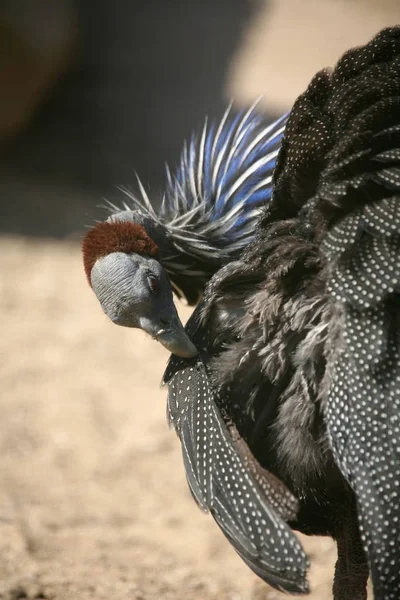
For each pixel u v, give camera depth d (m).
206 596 9.84
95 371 16.38
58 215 24.69
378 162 6.76
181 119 29.09
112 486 12.80
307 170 7.06
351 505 7.14
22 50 26.52
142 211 8.66
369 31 36.53
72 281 20.42
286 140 7.29
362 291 6.42
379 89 6.95
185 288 8.78
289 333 6.87
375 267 6.45
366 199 6.74
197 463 6.89
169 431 14.29
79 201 26.00
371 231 6.57
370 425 6.21
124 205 9.03
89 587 9.78
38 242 22.77
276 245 7.02
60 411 14.88
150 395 15.48
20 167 28.44
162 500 12.48
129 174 27.84
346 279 6.50
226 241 8.52
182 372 7.33
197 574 10.45
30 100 27.80
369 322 6.38
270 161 8.63
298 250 6.89
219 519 6.70
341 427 6.32
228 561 10.89
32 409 14.94
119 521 11.90
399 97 6.86
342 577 7.46
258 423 7.12
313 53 33.62
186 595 9.82
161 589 9.93
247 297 7.20
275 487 7.16
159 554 11.01
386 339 6.30
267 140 8.78
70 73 30.36
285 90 29.95
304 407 6.81
